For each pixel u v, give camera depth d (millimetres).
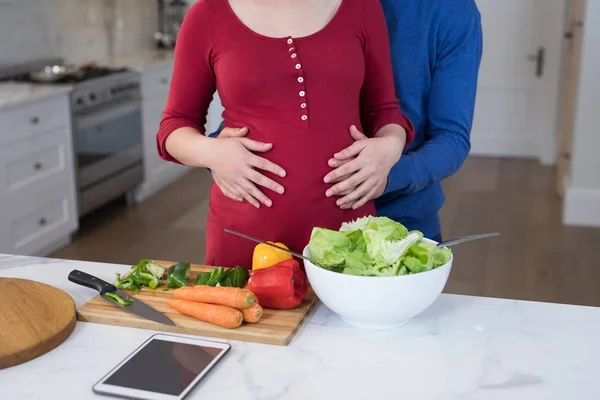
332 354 1120
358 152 1405
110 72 4574
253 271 1268
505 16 6168
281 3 1425
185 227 4539
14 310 1215
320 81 1431
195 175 5836
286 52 1418
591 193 4547
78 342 1165
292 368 1078
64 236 4141
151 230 4469
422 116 1672
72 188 4090
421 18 1614
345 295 1146
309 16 1432
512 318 1247
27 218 3711
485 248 4160
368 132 1603
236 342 1161
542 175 5836
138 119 4895
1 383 1042
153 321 1203
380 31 1514
